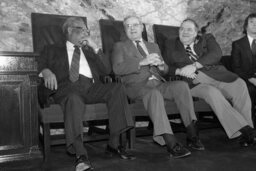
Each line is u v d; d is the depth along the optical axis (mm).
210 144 2646
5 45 2865
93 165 2051
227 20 4055
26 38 2951
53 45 2471
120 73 2559
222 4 4023
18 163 1865
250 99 2686
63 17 2748
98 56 2543
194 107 2598
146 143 2775
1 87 1854
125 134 2400
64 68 2398
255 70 3211
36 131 1939
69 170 1968
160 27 3250
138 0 3504
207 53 2830
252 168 1911
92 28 3252
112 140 2283
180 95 2402
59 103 2141
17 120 1890
